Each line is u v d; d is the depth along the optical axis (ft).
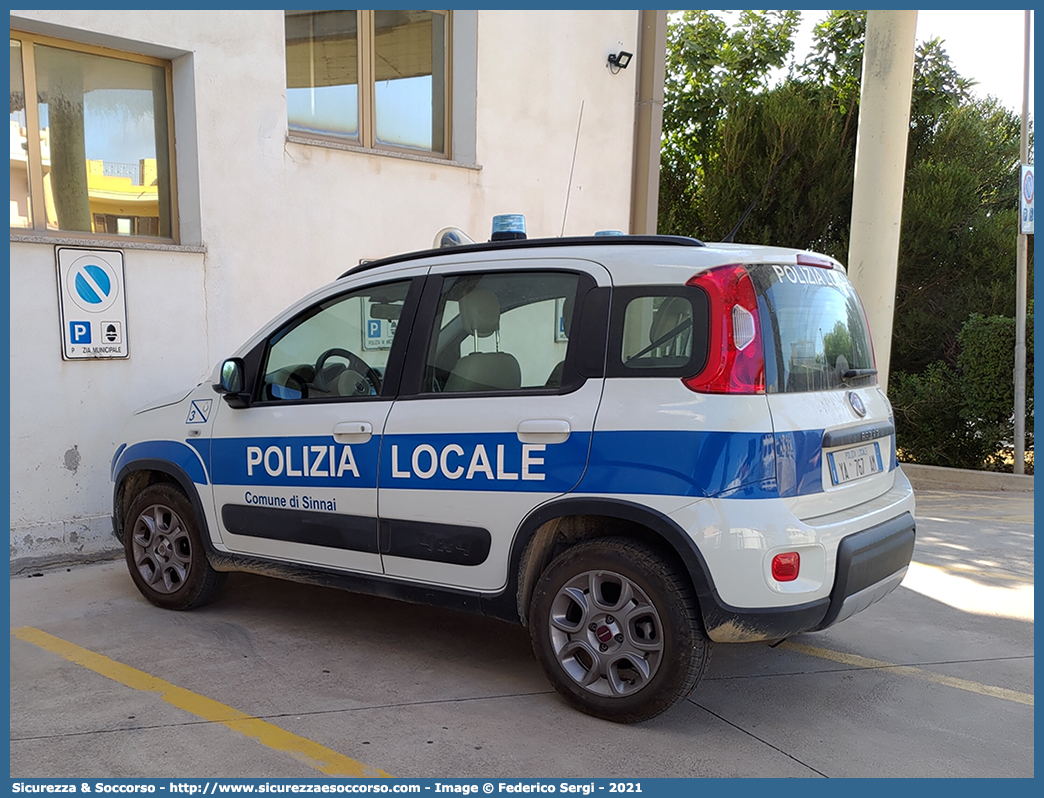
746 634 10.20
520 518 11.31
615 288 11.14
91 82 19.01
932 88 39.04
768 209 40.06
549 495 11.07
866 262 22.68
